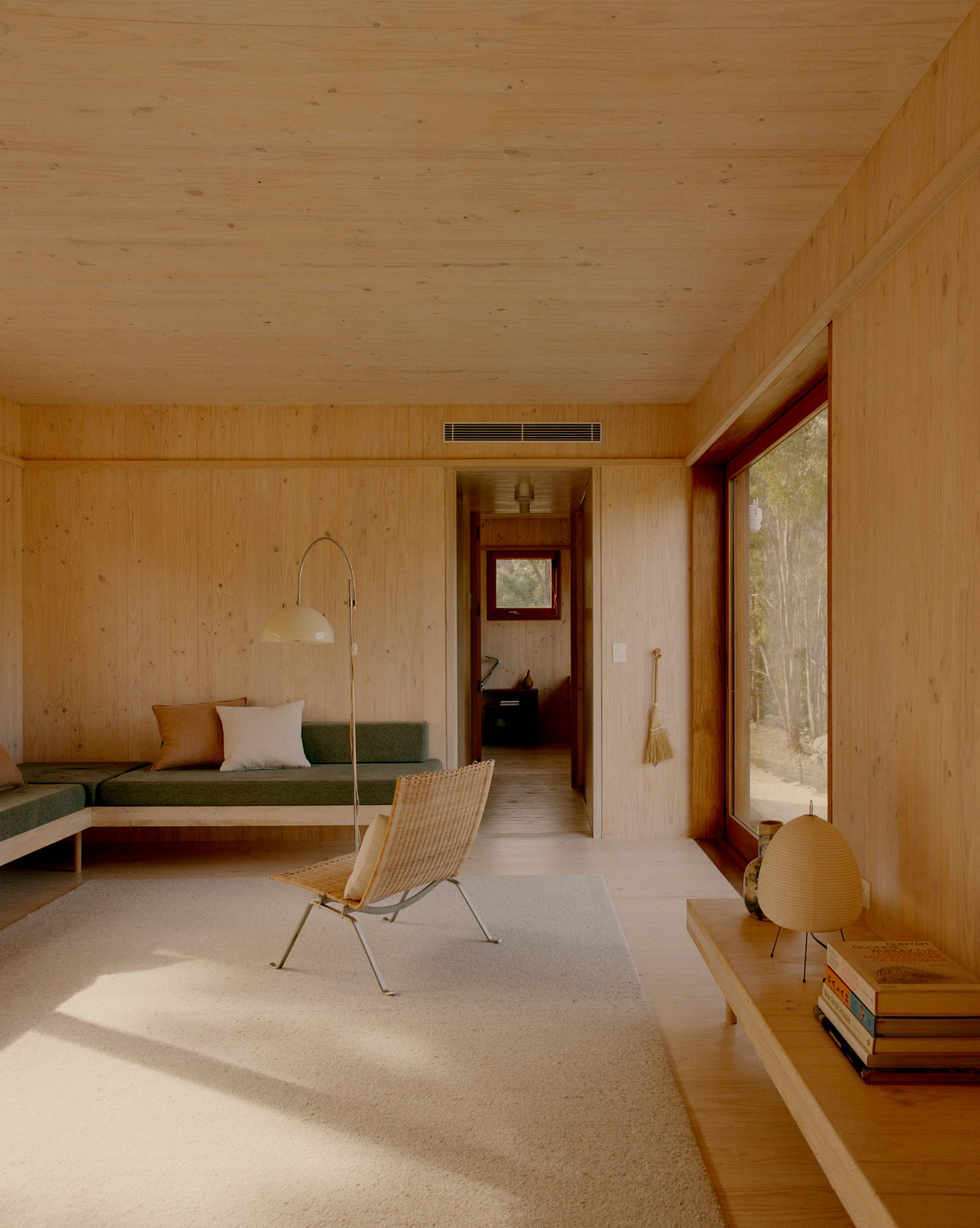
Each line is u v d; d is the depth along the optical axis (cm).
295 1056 224
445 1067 219
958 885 178
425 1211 164
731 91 199
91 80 194
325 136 217
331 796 399
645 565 469
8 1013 250
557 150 224
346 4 171
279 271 300
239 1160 180
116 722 469
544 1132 189
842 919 191
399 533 471
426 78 194
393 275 304
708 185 242
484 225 267
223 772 426
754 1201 168
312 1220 162
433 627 471
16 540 461
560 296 323
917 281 195
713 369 411
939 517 185
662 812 467
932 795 189
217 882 385
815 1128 145
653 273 302
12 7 171
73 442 470
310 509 470
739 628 436
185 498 469
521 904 350
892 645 210
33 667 468
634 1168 176
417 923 327
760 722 398
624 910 346
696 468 464
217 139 218
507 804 543
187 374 418
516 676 844
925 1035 151
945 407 182
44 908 346
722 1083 212
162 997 261
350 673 454
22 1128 192
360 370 411
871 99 202
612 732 468
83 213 258
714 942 215
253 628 470
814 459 322
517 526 838
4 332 361
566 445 472
